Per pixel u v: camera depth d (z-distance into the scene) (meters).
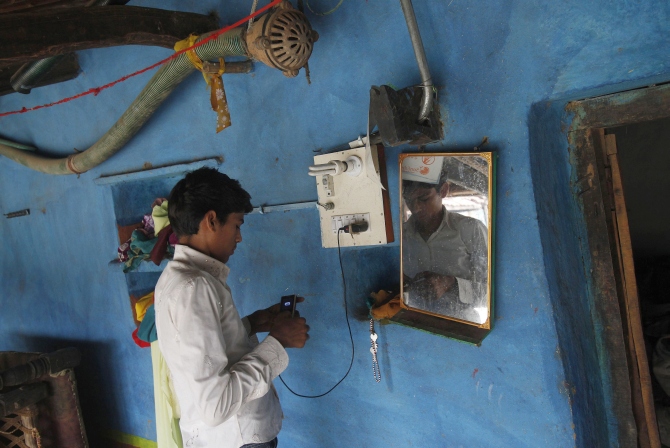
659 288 2.69
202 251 1.47
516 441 1.71
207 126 2.35
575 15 1.37
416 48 1.46
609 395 1.73
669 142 2.79
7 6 2.05
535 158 1.51
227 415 1.30
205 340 1.30
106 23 1.79
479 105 1.57
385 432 2.11
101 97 2.75
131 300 3.02
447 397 1.88
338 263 2.06
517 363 1.65
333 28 1.83
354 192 1.87
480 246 1.60
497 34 1.50
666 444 2.10
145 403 3.17
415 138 1.60
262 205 2.24
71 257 3.29
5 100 3.20
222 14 2.12
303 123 2.02
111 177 2.82
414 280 1.81
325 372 2.25
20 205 3.50
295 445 2.47
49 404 3.15
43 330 3.66
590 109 1.55
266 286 2.35
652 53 1.29
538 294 1.56
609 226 1.67
